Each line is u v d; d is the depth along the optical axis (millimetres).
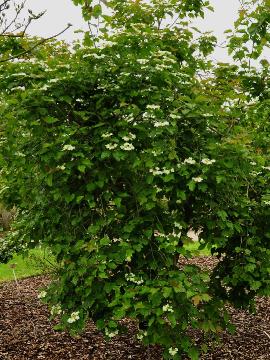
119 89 3701
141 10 4754
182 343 3500
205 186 3461
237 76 4676
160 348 5125
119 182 3854
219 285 4363
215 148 3598
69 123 3791
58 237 3725
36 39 4180
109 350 5121
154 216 3689
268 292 3885
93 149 3678
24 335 5684
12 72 3756
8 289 8125
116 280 3562
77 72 3666
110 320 3572
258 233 4109
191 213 4047
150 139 3775
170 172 3498
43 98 3436
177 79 3879
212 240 3855
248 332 5652
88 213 3705
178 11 4887
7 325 6082
